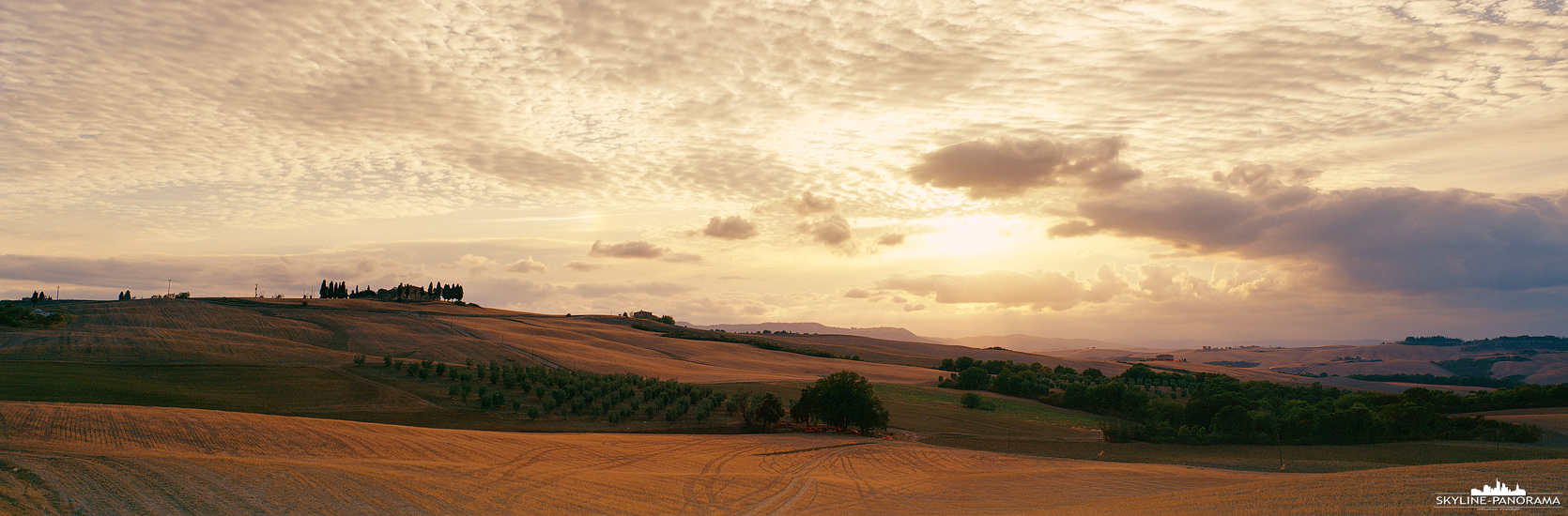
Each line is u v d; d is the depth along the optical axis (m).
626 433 72.88
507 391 96.44
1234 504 30.69
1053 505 39.88
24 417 45.25
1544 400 106.44
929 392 133.12
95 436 42.06
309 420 53.84
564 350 159.62
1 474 29.59
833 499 42.16
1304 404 105.62
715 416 89.38
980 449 73.81
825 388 86.69
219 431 46.66
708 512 37.09
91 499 28.23
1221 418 86.69
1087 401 119.94
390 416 78.81
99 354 106.81
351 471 36.53
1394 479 31.52
